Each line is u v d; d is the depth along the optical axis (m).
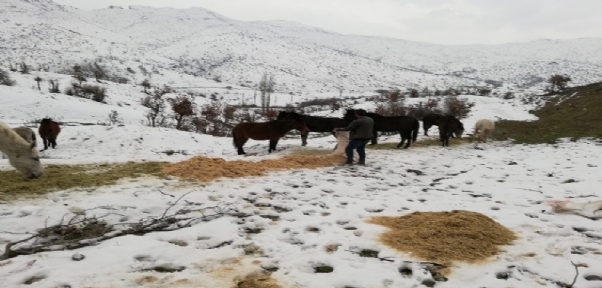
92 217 5.50
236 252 4.55
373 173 9.88
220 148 17.03
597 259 4.39
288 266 4.17
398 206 6.80
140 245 4.64
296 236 5.16
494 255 4.51
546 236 5.20
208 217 5.92
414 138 14.96
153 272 3.97
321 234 5.23
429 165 11.46
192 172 8.61
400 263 4.27
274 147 13.21
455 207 6.69
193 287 3.62
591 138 15.87
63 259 4.18
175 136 17.62
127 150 15.16
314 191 7.73
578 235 5.23
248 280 3.80
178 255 4.41
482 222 5.52
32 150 7.09
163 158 10.88
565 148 14.33
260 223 5.69
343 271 4.06
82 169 8.58
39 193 6.51
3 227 5.02
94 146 15.50
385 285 3.79
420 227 5.44
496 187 8.47
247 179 8.52
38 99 32.81
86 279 3.71
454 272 4.06
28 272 3.82
